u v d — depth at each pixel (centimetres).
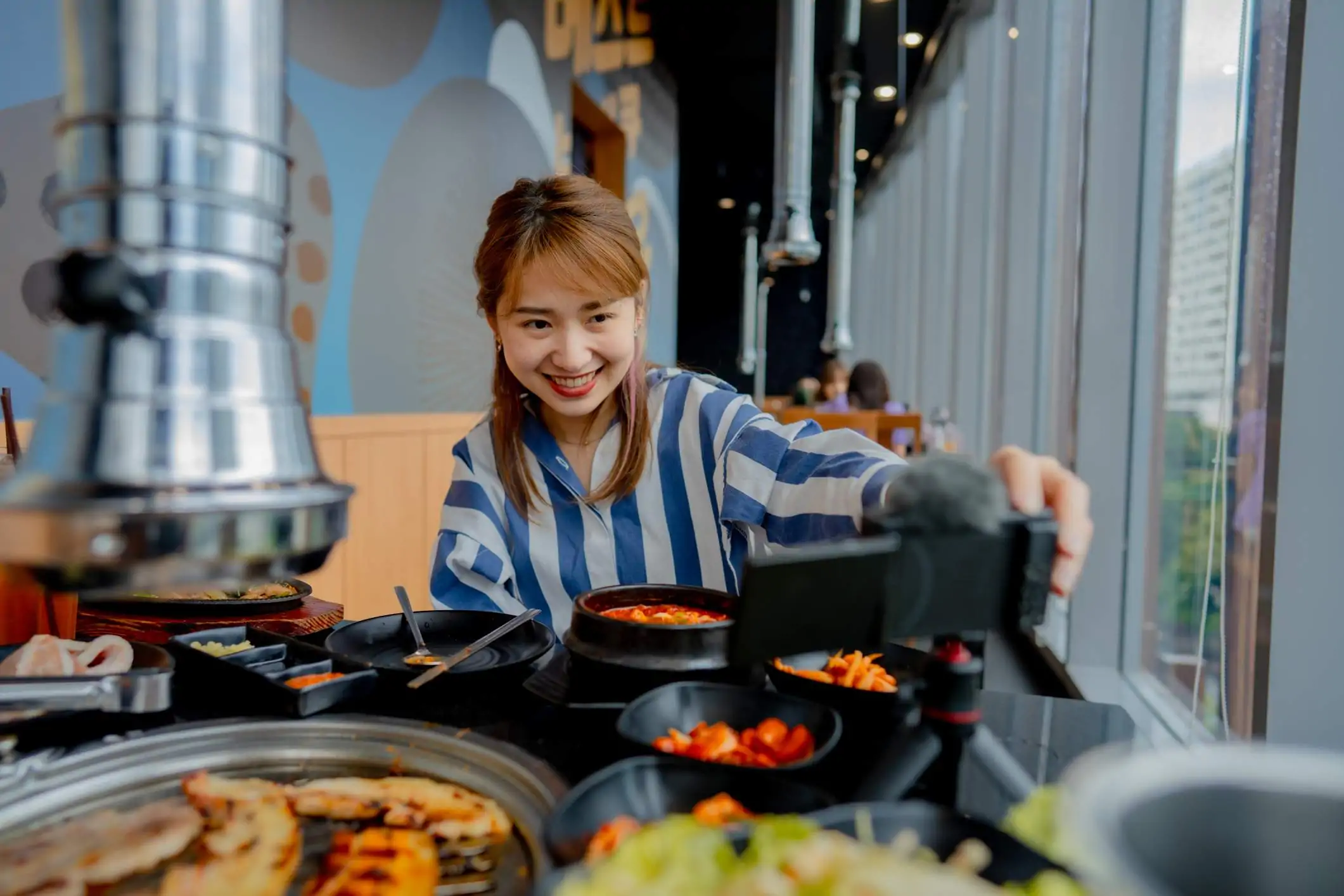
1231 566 153
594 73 577
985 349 397
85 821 69
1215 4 176
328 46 298
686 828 50
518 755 77
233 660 96
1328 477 106
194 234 49
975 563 66
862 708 87
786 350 1290
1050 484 75
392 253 340
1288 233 106
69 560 44
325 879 61
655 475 143
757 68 761
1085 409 231
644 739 77
